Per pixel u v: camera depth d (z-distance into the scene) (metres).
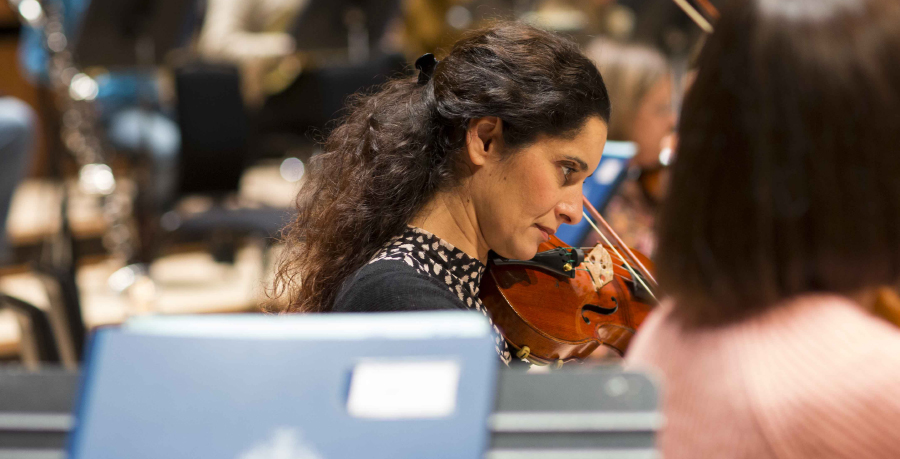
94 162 7.00
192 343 1.24
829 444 1.43
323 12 8.33
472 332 1.22
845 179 1.50
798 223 1.53
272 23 9.16
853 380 1.45
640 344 1.84
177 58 8.31
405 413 1.19
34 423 1.30
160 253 8.34
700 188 1.60
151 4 6.91
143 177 7.93
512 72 2.57
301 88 9.01
